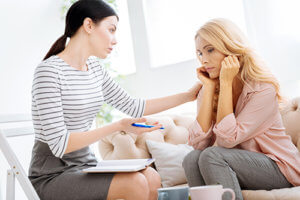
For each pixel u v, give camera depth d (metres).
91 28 1.40
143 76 3.03
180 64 2.73
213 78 1.44
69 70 1.36
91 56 1.58
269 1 2.14
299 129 1.58
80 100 1.37
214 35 1.35
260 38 2.19
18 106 2.71
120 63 3.38
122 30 3.37
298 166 1.24
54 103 1.25
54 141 1.21
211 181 1.17
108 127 1.26
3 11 2.72
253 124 1.25
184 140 2.21
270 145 1.28
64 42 1.44
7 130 1.40
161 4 2.95
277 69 2.13
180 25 2.84
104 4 1.44
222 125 1.25
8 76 2.67
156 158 1.99
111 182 1.18
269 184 1.22
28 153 2.56
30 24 2.90
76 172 1.27
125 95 1.69
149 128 1.30
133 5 3.09
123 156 1.97
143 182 1.16
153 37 3.03
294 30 2.06
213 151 1.20
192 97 1.70
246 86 1.32
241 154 1.21
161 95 2.90
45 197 1.24
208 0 2.61
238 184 1.17
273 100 1.28
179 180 1.93
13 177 1.18
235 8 2.45
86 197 1.18
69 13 1.42
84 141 1.21
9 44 2.71
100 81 1.54
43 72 1.27
